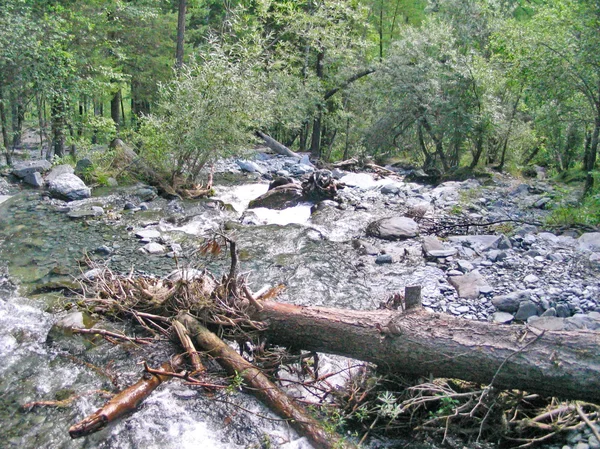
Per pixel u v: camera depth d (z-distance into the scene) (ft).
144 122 41.19
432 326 14.33
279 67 59.06
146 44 70.74
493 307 20.95
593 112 39.55
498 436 13.08
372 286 23.25
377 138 60.03
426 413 13.96
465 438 13.30
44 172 40.42
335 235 30.42
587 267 24.61
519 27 42.45
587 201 34.40
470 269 24.63
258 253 26.71
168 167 39.88
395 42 59.16
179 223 31.60
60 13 46.42
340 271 24.72
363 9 68.59
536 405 13.80
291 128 67.15
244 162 50.21
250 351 16.58
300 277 23.70
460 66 50.24
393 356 14.26
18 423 13.80
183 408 14.24
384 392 14.14
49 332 17.88
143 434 13.33
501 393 13.73
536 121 44.39
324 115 72.59
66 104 44.45
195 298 17.24
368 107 68.23
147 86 74.74
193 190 39.06
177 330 16.31
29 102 44.42
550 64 37.29
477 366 13.35
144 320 18.13
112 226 30.27
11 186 37.50
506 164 59.16
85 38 50.62
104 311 18.81
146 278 19.92
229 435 13.46
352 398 14.10
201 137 36.52
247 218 33.14
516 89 50.44
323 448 12.90
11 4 38.73
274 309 16.14
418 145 64.08
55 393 14.98
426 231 31.09
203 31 82.89
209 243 20.25
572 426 12.58
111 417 13.34
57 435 13.39
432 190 43.11
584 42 35.27
